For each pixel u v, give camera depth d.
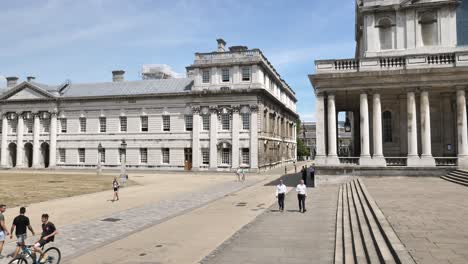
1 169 68.94
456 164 30.70
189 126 61.19
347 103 40.16
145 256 12.54
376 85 32.28
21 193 30.31
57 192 31.34
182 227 17.30
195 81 60.47
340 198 24.02
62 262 11.98
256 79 57.84
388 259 9.34
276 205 23.20
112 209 22.83
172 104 61.88
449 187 24.02
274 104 68.88
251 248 12.91
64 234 16.08
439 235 11.21
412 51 35.09
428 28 35.28
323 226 16.31
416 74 31.28
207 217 19.80
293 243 13.49
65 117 67.75
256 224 17.05
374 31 36.25
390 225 12.57
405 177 31.05
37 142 68.69
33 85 68.31
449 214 14.54
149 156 62.78
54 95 67.69
